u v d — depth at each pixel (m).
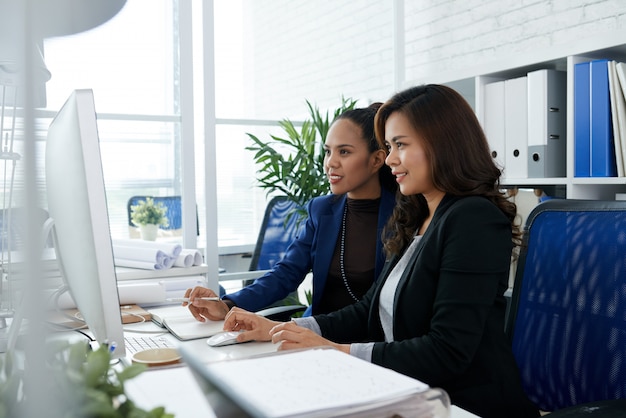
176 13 2.87
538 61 2.22
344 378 0.63
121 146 2.80
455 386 1.22
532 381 1.30
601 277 1.20
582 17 2.70
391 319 1.44
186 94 2.90
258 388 0.59
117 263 2.31
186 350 0.58
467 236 1.22
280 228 3.08
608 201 1.25
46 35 0.39
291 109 3.19
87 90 0.98
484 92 2.47
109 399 0.49
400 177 1.39
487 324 1.24
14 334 0.40
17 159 0.38
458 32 3.33
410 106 1.34
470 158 1.33
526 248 1.38
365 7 3.47
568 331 1.24
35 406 0.39
